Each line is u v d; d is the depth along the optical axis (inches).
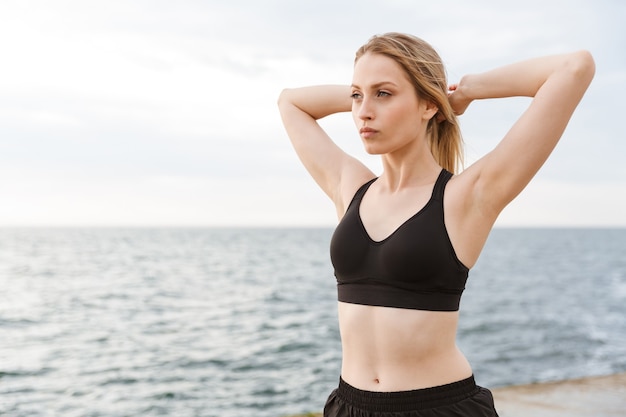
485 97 71.0
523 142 63.7
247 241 4950.8
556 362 652.1
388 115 67.7
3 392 521.3
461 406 65.9
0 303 1138.0
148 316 997.2
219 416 457.7
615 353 692.7
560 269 2105.1
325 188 83.5
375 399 66.3
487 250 3612.2
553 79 64.2
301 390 534.3
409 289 65.4
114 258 2603.3
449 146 76.3
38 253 2994.6
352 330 69.1
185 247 3831.2
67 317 979.9
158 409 475.5
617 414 149.9
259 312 1048.2
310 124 86.1
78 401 496.7
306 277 1742.1
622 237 7190.0
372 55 68.7
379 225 69.0
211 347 730.8
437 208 66.4
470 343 766.5
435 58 70.2
